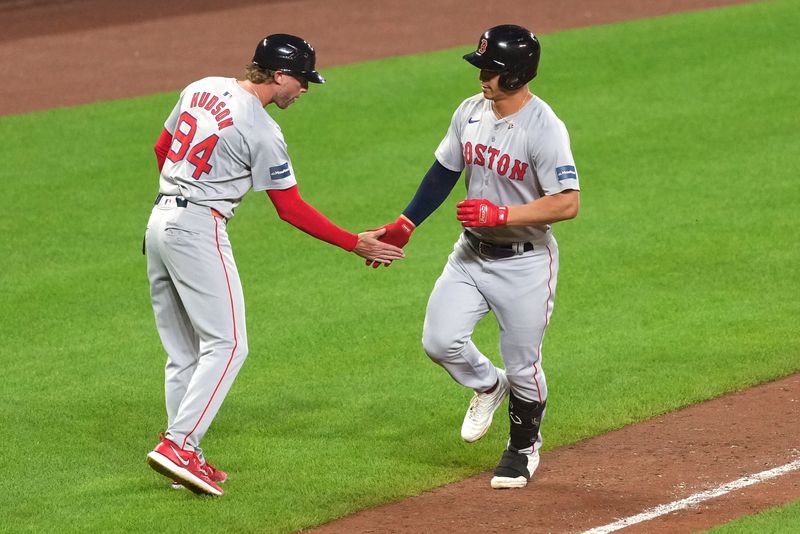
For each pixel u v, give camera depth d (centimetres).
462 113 2169
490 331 3052
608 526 2005
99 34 6719
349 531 2022
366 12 7012
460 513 2078
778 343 2884
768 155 4403
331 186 4209
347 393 2670
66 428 2498
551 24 6506
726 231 3703
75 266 3522
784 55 5672
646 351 2870
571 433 2433
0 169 4438
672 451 2325
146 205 4066
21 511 2116
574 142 4616
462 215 2023
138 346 2964
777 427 2420
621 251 3566
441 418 2533
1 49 6438
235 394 2673
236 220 3925
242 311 2167
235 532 2020
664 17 6469
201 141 2097
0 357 2894
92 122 5019
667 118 4869
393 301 3231
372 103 5172
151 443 2428
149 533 2020
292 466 2298
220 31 6700
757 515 1991
